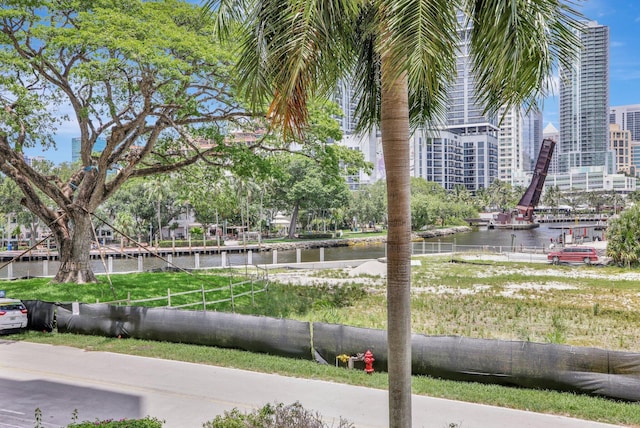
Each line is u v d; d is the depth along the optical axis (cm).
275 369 1253
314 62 552
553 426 897
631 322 1948
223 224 10506
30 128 2327
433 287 2892
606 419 931
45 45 2130
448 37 518
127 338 1605
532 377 1100
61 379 1192
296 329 1353
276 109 570
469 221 14250
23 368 1287
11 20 2162
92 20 2002
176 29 2155
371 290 2809
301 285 2941
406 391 608
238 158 2431
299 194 8338
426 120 822
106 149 2377
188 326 1516
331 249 7825
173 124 2298
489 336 1711
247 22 602
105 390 1110
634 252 3862
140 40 2008
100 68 1884
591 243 6112
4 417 951
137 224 8956
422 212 10056
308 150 2603
